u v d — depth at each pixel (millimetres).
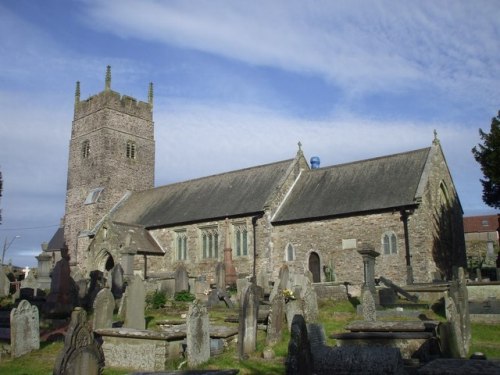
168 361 14492
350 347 11945
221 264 32688
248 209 41500
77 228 56375
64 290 26766
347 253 36062
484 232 78500
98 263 44719
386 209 34875
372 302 20422
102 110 57375
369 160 41406
